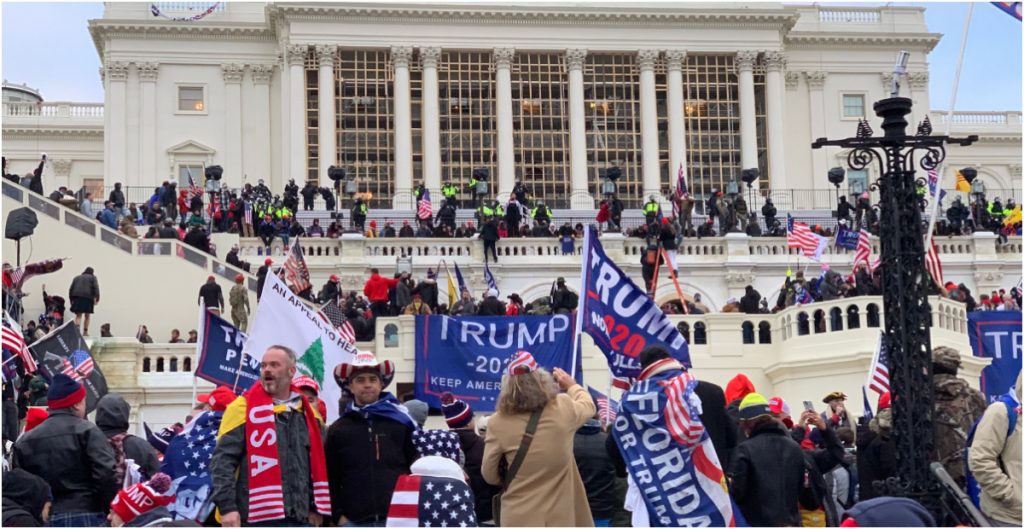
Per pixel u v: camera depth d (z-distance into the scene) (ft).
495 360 94.12
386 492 39.01
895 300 49.80
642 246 165.48
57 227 130.11
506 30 234.58
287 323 56.18
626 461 41.88
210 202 171.42
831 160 242.17
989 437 40.68
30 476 39.60
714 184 236.02
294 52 228.84
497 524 39.22
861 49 246.27
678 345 54.80
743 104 235.61
